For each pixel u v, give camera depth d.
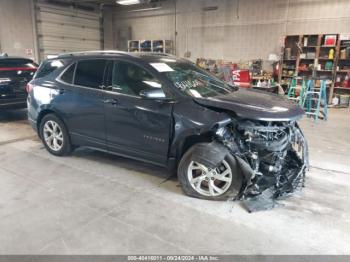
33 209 2.70
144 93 2.84
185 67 3.55
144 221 2.51
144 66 3.18
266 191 2.85
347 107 9.04
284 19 10.33
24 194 2.99
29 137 5.11
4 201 2.85
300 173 2.99
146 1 12.70
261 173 2.70
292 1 10.04
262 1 10.64
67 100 3.71
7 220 2.51
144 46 13.80
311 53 9.62
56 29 13.46
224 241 2.24
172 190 3.10
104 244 2.20
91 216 2.58
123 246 2.18
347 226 2.45
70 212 2.65
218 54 12.23
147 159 3.24
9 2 11.72
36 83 4.10
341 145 4.81
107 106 3.34
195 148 2.81
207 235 2.31
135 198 2.92
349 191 3.10
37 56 12.95
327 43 9.25
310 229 2.40
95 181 3.32
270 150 2.65
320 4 9.55
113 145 3.46
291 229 2.40
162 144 3.03
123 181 3.32
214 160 2.68
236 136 2.72
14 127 5.85
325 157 4.19
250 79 9.13
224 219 2.54
